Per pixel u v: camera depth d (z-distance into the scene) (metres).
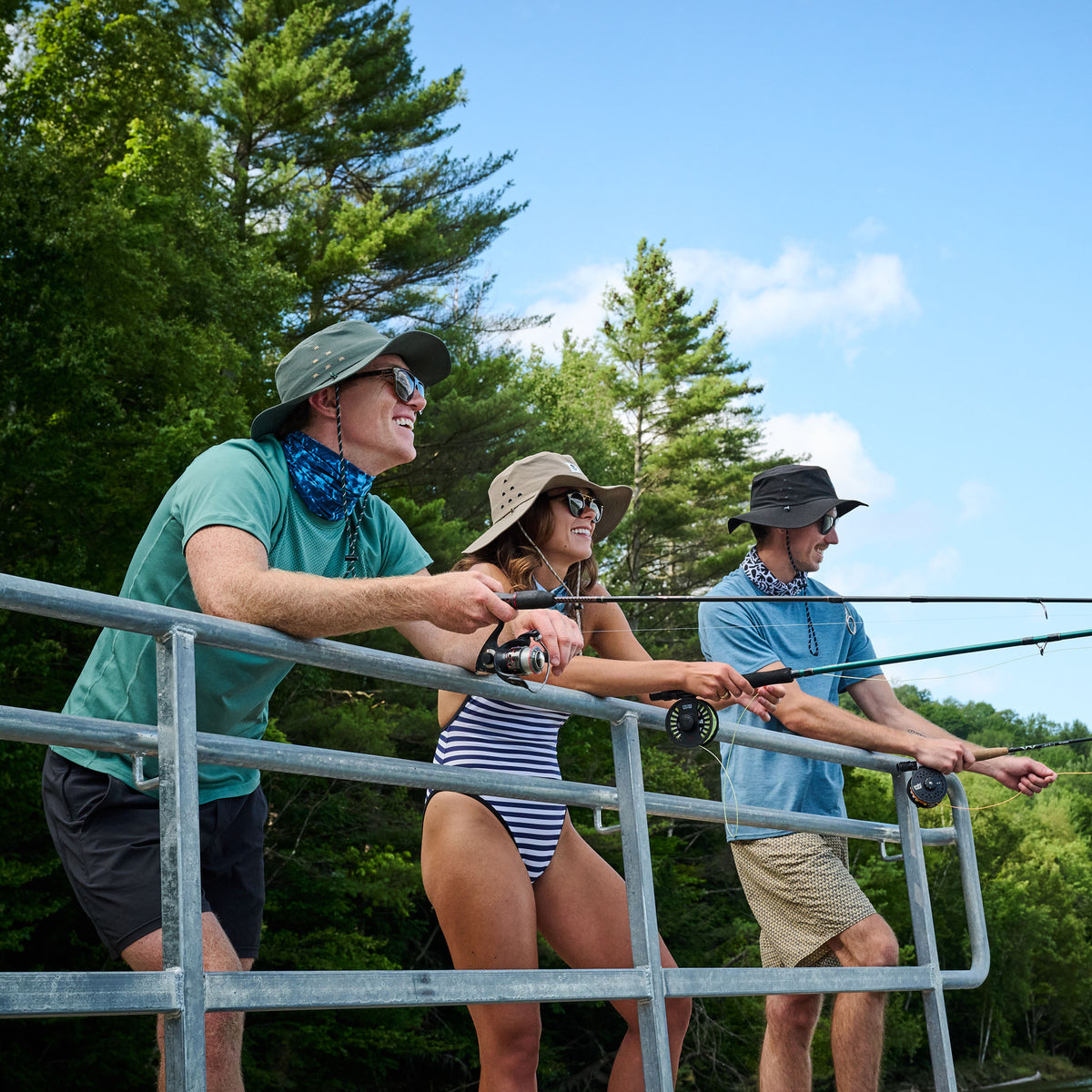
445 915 2.45
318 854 14.12
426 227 22.38
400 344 2.33
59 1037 12.21
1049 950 38.31
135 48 16.58
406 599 1.76
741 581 3.52
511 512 2.86
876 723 3.13
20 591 1.32
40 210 11.99
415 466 20.89
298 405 2.25
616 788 2.09
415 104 23.25
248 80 20.42
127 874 2.00
